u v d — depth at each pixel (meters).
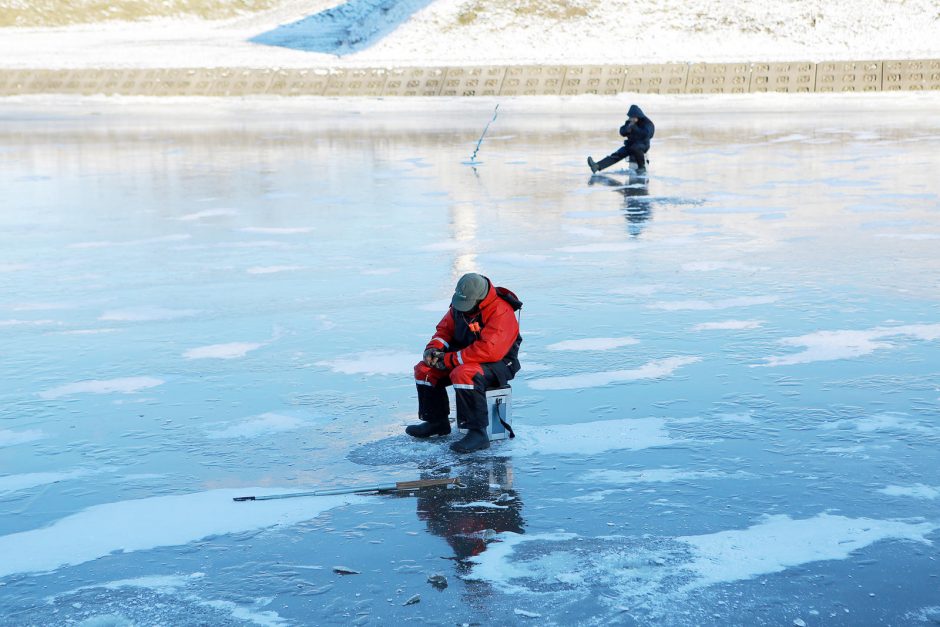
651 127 18.52
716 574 3.61
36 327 7.80
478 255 10.53
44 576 3.72
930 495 4.30
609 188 16.53
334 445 5.12
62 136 29.86
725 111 38.53
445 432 5.25
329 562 3.78
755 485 4.44
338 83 51.28
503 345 5.03
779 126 30.22
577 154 22.89
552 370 6.33
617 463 4.75
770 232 11.69
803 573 3.60
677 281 8.99
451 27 58.81
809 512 4.14
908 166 18.67
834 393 5.74
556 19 58.44
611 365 6.40
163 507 4.35
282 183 17.62
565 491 4.43
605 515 4.16
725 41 54.56
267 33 68.00
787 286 8.67
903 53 49.56
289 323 7.72
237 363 6.66
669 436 5.11
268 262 10.35
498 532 4.02
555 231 12.10
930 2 55.88
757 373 6.17
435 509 4.26
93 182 18.20
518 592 3.50
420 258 10.41
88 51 60.81
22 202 15.62
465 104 45.44
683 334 7.12
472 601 3.45
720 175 18.09
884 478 4.49
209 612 3.42
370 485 4.56
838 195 14.88
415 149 24.48
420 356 6.73
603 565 3.69
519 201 15.03
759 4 57.69
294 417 5.56
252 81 52.06
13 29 74.38
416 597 3.47
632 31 56.50
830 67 48.50
